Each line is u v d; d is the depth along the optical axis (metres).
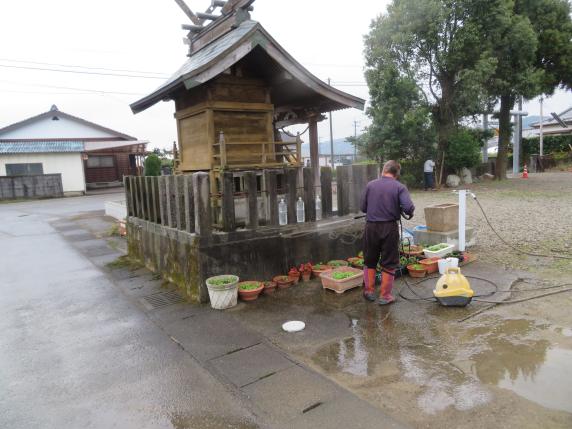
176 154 7.19
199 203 4.93
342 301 4.83
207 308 4.88
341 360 3.44
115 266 7.36
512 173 26.69
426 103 17.83
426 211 6.90
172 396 3.09
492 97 17.89
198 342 3.98
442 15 16.03
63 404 3.06
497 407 2.68
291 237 5.69
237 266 5.25
